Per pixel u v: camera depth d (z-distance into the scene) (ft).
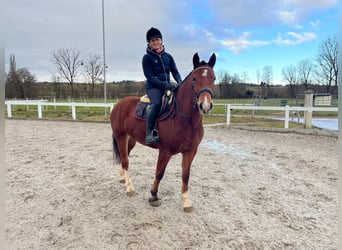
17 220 10.02
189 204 10.69
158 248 8.30
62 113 56.95
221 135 29.66
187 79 9.64
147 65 10.52
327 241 8.75
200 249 8.28
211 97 8.58
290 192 12.83
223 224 9.73
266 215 10.47
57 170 16.28
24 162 18.19
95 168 16.67
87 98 116.47
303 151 21.53
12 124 40.55
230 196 12.29
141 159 18.97
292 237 8.96
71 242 8.64
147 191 12.79
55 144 24.64
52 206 11.18
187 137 9.75
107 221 9.91
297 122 40.09
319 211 10.84
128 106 12.42
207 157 19.70
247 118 47.62
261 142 25.54
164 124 10.02
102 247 8.36
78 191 12.78
